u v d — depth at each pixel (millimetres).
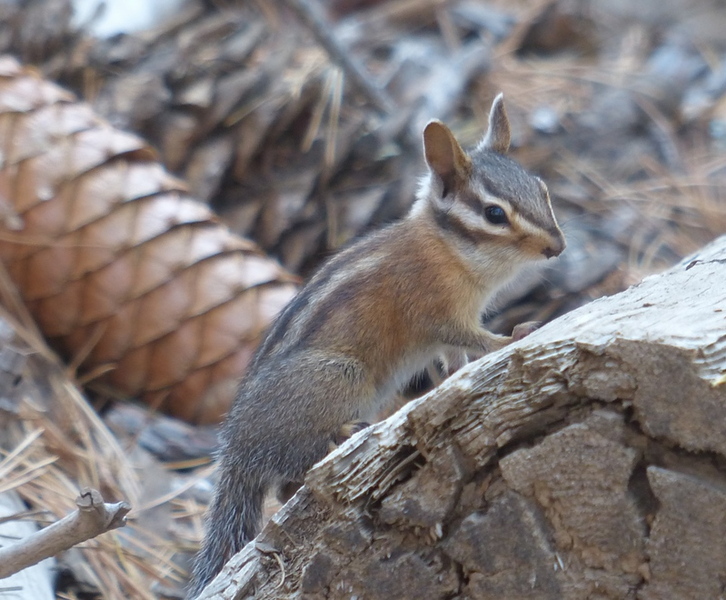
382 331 8586
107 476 9406
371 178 13250
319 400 8133
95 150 11086
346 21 18375
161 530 8992
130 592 8148
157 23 15062
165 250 10883
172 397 10961
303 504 5801
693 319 5043
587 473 5152
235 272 10977
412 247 8750
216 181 12492
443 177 8852
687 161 16125
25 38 13172
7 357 9391
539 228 8414
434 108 14453
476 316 8922
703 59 19781
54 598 7531
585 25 19812
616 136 16375
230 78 13273
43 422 9602
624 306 5695
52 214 10789
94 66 13188
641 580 5168
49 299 10898
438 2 18641
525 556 5355
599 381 5035
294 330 8398
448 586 5562
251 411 8070
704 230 14492
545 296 11648
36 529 8258
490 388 5320
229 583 5824
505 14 19297
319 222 12766
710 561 4938
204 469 10047
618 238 14023
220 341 10781
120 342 10883
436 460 5453
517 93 16875
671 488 4938
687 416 4832
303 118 13422
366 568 5637
